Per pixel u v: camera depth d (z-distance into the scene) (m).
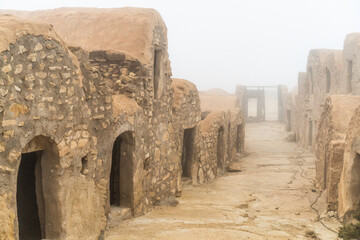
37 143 5.45
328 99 12.80
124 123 8.06
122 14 10.59
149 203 9.62
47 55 5.29
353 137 8.86
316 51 23.20
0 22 4.82
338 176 9.72
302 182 15.38
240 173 18.20
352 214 8.81
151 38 10.09
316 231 8.35
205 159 15.30
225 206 10.71
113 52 8.84
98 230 6.63
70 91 5.80
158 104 10.29
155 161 10.02
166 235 7.36
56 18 11.45
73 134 5.91
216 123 16.72
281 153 24.55
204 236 7.45
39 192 5.77
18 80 4.79
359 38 16.73
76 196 6.04
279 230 8.45
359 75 16.28
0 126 4.54
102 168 7.17
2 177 4.57
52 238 5.74
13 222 4.69
